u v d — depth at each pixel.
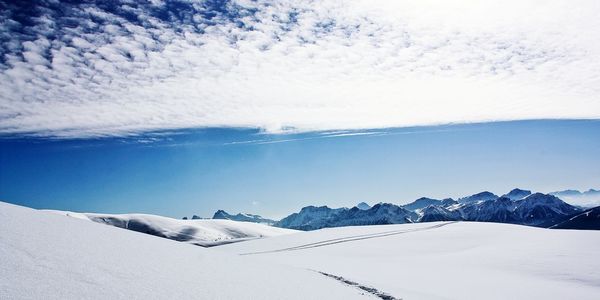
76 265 7.41
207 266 11.42
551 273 37.94
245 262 15.71
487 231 73.38
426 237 72.69
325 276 19.73
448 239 68.56
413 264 45.66
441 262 47.41
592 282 34.09
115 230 14.52
